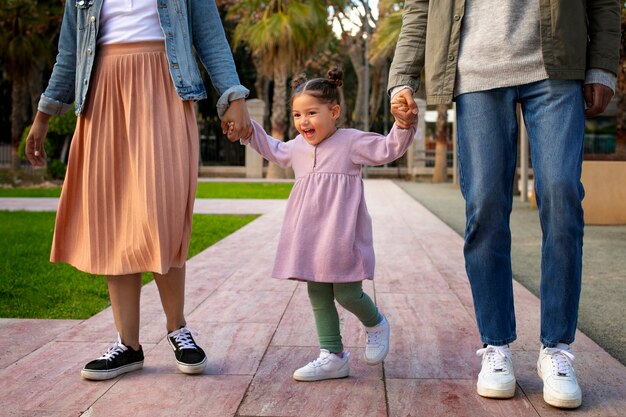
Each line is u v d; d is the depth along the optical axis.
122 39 2.72
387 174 26.92
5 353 3.18
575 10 2.49
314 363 2.77
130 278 2.85
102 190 2.73
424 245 7.02
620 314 4.09
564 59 2.47
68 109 2.98
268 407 2.48
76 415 2.40
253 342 3.33
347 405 2.50
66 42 2.91
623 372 2.88
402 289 4.72
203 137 28.52
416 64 2.79
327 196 2.76
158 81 2.72
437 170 22.89
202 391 2.64
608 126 26.66
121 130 2.73
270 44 21.27
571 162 2.48
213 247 6.85
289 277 2.71
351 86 37.22
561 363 2.53
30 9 21.41
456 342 3.34
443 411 2.44
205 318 3.83
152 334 3.47
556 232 2.51
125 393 2.62
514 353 3.15
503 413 2.42
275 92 23.05
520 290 4.70
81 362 3.01
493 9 2.61
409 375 2.84
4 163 29.23
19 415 2.40
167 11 2.73
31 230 8.48
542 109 2.53
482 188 2.59
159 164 2.65
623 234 8.20
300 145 2.88
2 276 5.42
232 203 13.20
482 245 2.63
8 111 29.59
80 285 5.14
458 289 4.71
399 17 17.38
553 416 2.40
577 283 2.54
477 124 2.61
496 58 2.58
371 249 2.76
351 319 3.77
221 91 2.81
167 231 2.66
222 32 2.88
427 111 29.72
